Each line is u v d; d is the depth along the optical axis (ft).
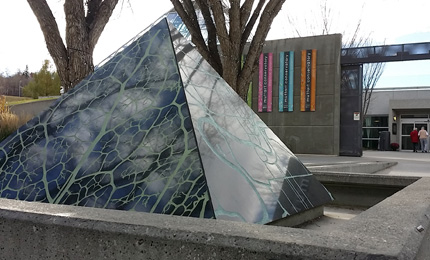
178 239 3.87
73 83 20.99
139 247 4.07
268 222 6.59
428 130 102.58
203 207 5.91
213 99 8.75
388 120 105.50
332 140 55.93
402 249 3.27
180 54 9.18
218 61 24.34
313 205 8.48
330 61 56.03
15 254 4.84
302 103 57.36
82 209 5.03
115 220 4.35
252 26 24.30
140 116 8.13
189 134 7.14
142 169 7.01
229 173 6.90
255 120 9.86
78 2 20.94
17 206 5.24
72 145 8.41
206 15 24.31
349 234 3.79
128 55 9.78
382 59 53.26
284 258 3.40
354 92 55.72
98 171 7.47
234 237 3.68
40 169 8.25
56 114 9.55
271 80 58.95
